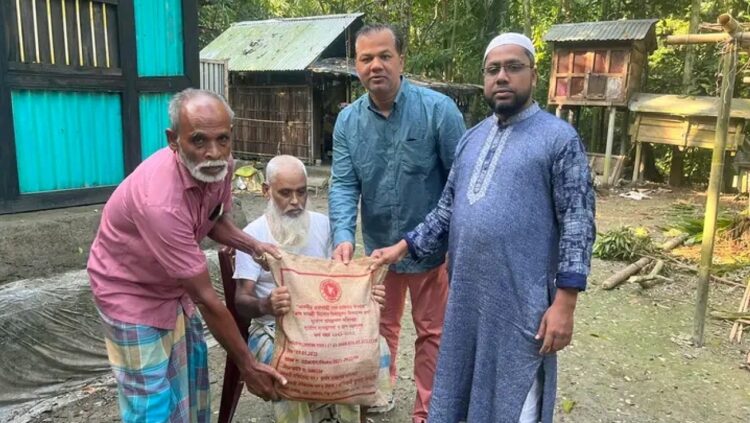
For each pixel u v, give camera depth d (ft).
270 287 8.63
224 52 47.09
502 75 6.88
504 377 7.04
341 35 45.70
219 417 8.75
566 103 40.63
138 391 7.29
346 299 7.52
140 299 7.20
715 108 35.55
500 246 6.89
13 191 11.87
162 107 14.29
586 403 11.21
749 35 13.38
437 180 9.30
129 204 6.82
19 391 10.53
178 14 14.35
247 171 36.55
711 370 12.77
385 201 9.29
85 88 12.70
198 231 7.20
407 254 8.78
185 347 7.88
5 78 11.44
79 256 11.96
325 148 44.24
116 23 13.16
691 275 19.70
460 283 7.25
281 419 8.05
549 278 7.00
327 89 43.55
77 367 11.32
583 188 6.70
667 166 47.47
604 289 18.22
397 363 12.71
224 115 6.55
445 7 52.44
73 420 10.23
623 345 13.98
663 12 47.39
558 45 40.34
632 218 29.94
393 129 8.95
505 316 6.98
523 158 6.86
